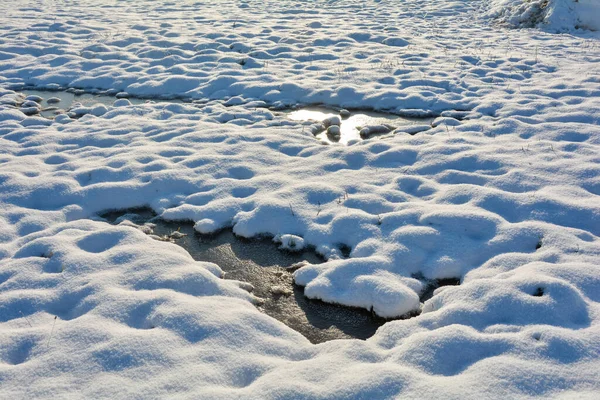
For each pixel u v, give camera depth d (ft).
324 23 42.52
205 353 10.09
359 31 38.91
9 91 27.86
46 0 53.67
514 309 10.98
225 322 10.95
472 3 48.39
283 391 8.91
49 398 8.92
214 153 19.99
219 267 13.84
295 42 36.32
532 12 39.73
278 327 11.18
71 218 16.26
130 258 13.33
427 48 34.35
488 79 27.99
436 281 13.25
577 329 10.32
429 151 19.48
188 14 46.70
